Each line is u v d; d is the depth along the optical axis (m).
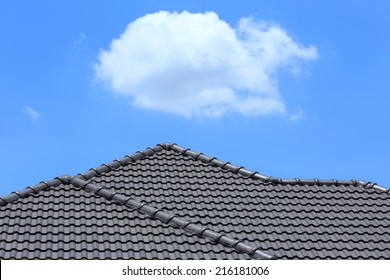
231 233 14.55
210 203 15.94
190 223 14.35
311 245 14.43
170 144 19.09
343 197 17.27
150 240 13.77
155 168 17.70
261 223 15.18
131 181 16.83
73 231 13.82
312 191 17.42
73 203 15.29
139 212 14.95
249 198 16.44
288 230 14.98
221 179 17.41
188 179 17.17
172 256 13.23
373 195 17.67
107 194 15.60
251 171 17.86
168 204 15.68
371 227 15.63
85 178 16.72
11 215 14.52
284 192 17.09
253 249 13.52
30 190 15.73
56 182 16.23
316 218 15.80
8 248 12.99
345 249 14.43
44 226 14.02
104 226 14.17
